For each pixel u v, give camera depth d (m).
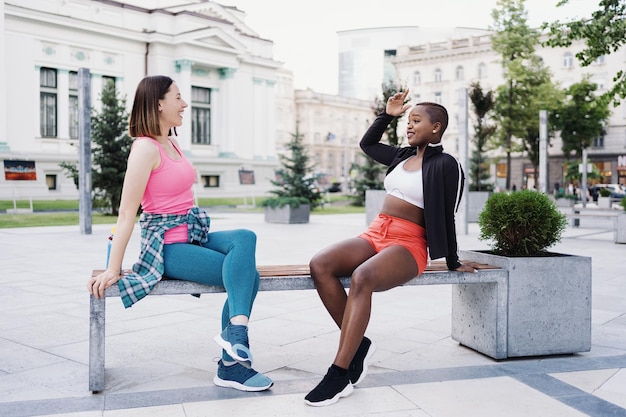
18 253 9.52
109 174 21.47
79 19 32.44
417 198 3.33
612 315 5.12
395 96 3.71
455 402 2.94
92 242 11.27
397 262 3.14
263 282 3.25
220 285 3.16
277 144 67.38
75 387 3.13
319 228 15.46
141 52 35.94
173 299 5.79
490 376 3.37
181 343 4.10
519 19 33.31
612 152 46.66
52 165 31.42
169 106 3.15
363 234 3.45
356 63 80.75
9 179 21.91
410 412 2.79
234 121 40.00
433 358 3.75
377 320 4.89
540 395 3.06
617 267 8.23
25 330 4.45
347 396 3.00
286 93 68.44
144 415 2.72
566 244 11.52
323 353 3.85
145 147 3.06
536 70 35.09
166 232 3.16
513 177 50.81
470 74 52.72
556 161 48.69
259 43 42.81
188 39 35.88
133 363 3.60
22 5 30.47
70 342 4.10
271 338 4.25
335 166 73.25
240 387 3.07
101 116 22.02
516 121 33.78
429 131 3.38
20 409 2.79
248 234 3.14
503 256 3.82
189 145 37.38
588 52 10.63
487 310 3.74
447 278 3.52
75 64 33.06
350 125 75.56
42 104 32.19
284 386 3.16
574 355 3.85
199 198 35.28
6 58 30.20
